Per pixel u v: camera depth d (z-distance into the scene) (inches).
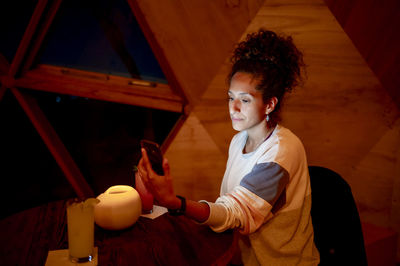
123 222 43.0
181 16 69.4
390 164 83.4
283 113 78.7
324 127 80.3
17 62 67.3
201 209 39.2
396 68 72.9
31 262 36.4
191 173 79.4
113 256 38.2
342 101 79.0
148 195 48.9
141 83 76.3
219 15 70.7
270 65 44.3
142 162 40.4
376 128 81.4
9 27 72.2
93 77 74.9
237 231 45.2
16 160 86.3
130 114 87.4
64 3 69.4
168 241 42.0
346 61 76.6
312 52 75.4
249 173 43.9
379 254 70.8
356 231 48.4
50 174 89.7
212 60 73.3
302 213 47.5
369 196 85.0
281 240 45.5
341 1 69.8
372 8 67.3
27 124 84.9
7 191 86.7
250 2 70.9
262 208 41.7
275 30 73.2
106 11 74.3
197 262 37.3
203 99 75.5
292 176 44.6
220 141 78.6
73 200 37.3
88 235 36.2
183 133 77.2
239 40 72.7
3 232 43.2
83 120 86.4
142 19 68.1
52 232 43.6
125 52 76.7
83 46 75.0
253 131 48.7
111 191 45.9
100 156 88.9
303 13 72.9
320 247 49.8
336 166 82.7
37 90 74.5
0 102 75.6
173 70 72.4
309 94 77.9
